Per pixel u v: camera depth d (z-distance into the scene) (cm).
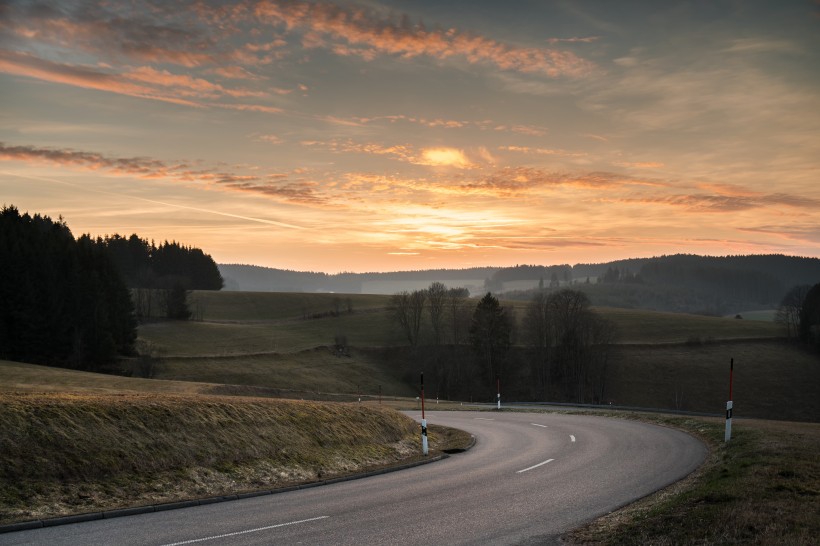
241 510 1269
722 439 2239
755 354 9538
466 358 9831
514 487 1531
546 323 9762
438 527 1126
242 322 11919
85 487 1323
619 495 1410
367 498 1402
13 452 1318
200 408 1844
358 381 9000
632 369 9181
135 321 8944
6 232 8156
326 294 14650
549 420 3556
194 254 16912
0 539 1021
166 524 1139
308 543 1010
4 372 5053
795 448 1752
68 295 7650
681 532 1015
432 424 3453
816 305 9806
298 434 1964
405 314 10738
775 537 943
